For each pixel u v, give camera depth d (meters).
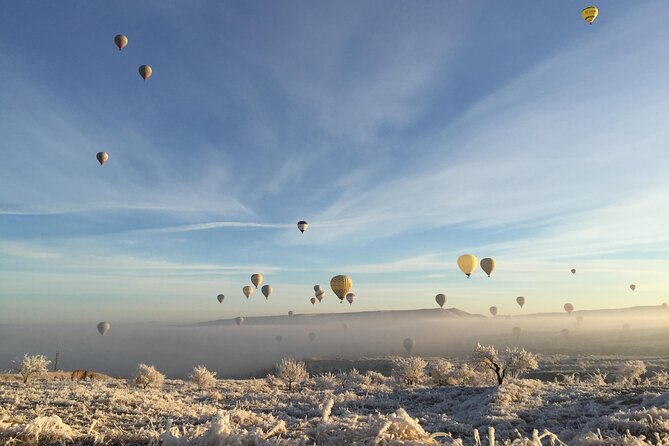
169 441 6.43
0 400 19.28
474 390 35.72
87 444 8.34
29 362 38.81
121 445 8.23
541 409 23.12
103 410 18.02
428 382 50.62
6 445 7.82
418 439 6.27
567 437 13.55
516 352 44.53
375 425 6.47
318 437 6.88
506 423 19.02
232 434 6.44
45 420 8.61
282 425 7.56
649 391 26.28
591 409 21.19
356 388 42.25
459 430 17.17
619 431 12.34
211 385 46.62
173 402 22.73
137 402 20.86
